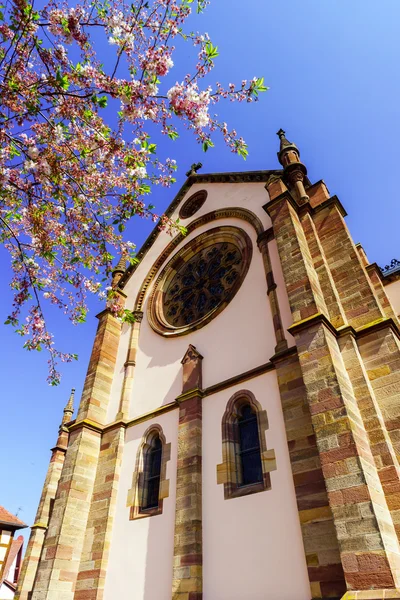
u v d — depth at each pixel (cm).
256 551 1075
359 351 1204
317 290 1357
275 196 1727
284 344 1350
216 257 2038
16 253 1144
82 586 1395
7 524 2850
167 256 2312
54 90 912
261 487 1166
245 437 1332
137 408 1775
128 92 865
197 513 1242
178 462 1392
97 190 1073
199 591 1112
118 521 1494
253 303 1584
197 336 1733
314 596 901
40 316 1160
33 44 873
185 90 863
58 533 1465
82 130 1004
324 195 1772
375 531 813
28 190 1002
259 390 1336
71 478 1596
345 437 957
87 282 1230
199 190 2389
